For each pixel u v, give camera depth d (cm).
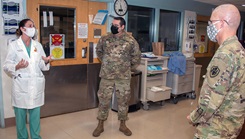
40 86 279
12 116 348
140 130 354
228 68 136
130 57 328
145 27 513
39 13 359
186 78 518
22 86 266
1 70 329
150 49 529
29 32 265
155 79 464
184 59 496
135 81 430
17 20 330
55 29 381
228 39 146
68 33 398
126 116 337
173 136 336
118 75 320
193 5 591
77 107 428
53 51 383
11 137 312
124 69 321
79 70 418
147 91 449
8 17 322
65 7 386
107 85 325
